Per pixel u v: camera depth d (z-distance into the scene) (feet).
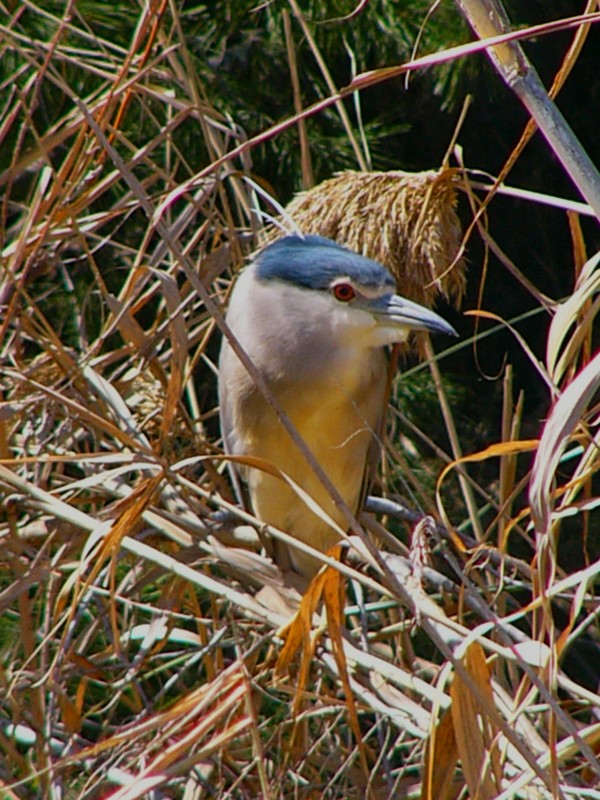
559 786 14.48
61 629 20.70
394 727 20.79
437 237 20.10
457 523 30.78
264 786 15.76
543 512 14.32
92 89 27.55
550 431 14.28
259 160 31.24
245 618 20.03
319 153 31.12
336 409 21.09
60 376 19.70
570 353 15.57
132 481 23.17
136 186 14.94
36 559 18.44
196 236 21.29
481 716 15.24
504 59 15.11
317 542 21.40
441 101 33.91
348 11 30.42
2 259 18.65
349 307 20.83
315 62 31.63
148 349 19.89
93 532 16.75
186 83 22.97
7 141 27.53
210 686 16.69
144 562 20.63
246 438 21.40
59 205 19.44
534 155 36.19
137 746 17.95
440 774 15.98
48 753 16.74
